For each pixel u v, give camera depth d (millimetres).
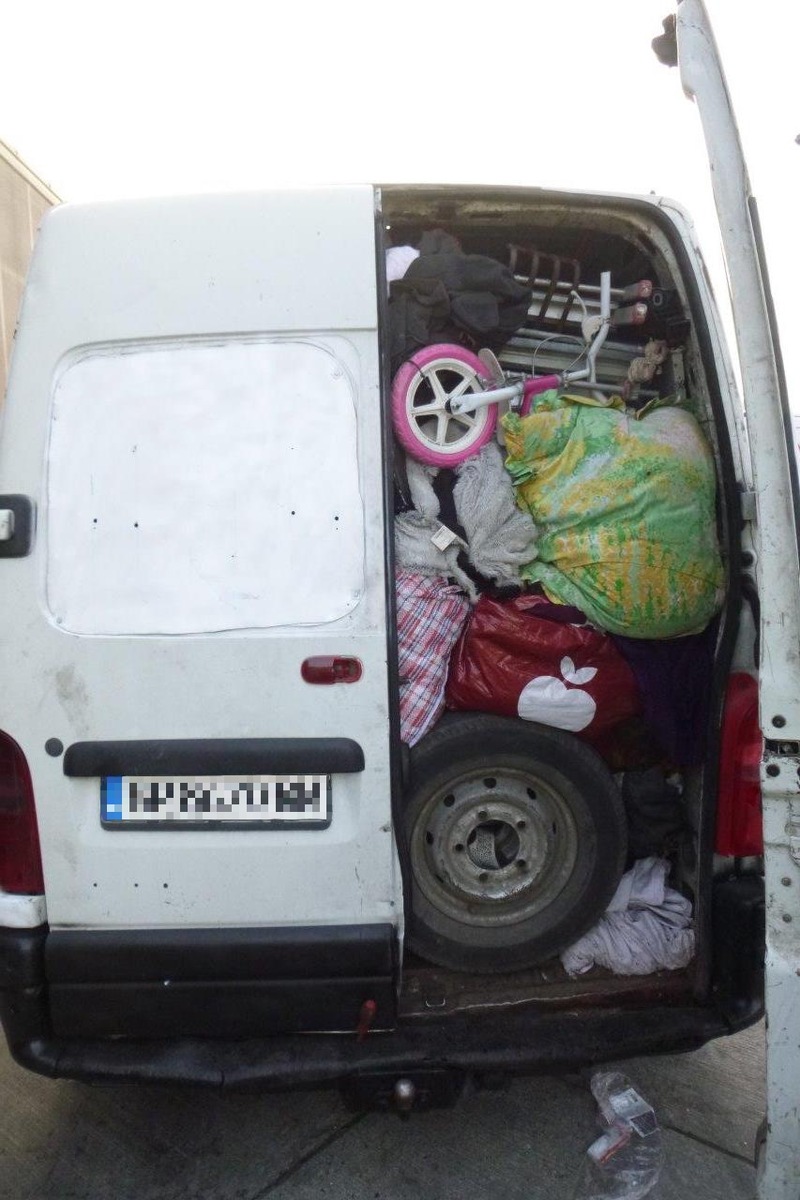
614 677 2422
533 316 2924
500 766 2434
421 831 2473
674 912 2590
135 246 2188
